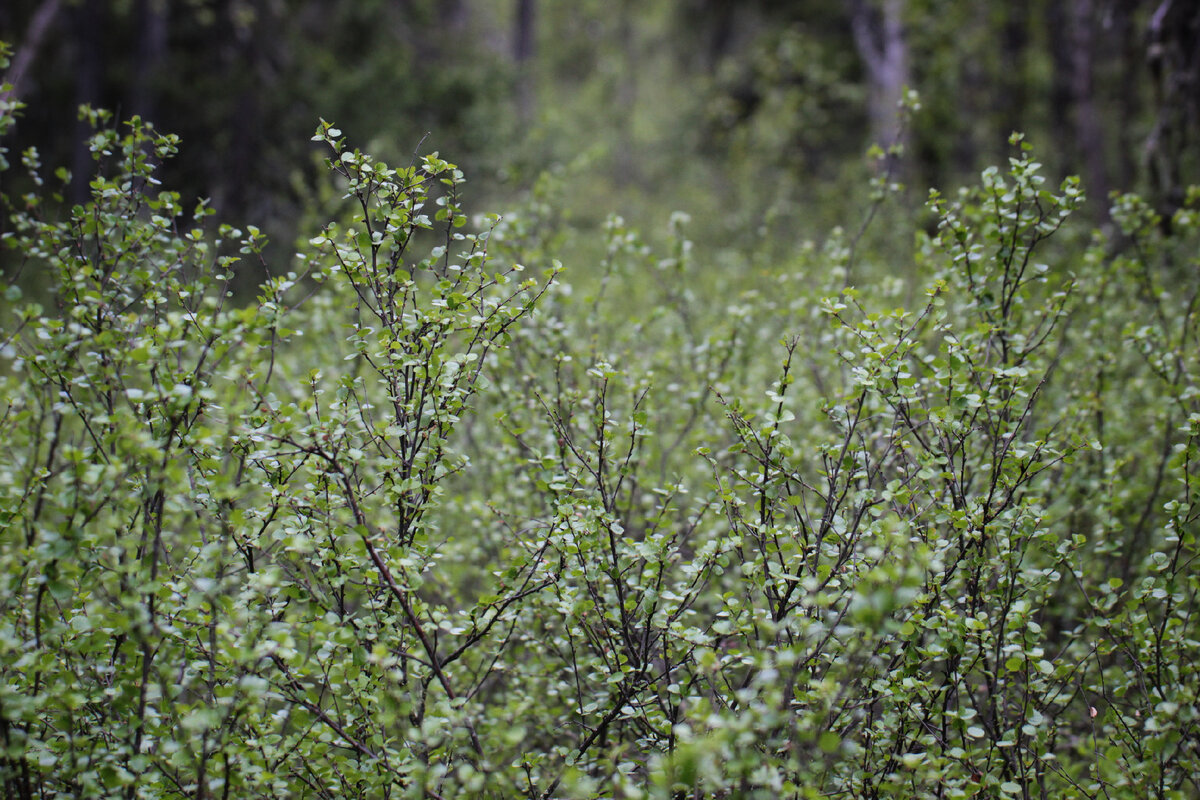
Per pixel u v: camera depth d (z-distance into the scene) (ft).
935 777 8.46
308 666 9.05
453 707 9.04
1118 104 44.50
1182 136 24.53
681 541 9.85
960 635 9.18
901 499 9.62
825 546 9.24
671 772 7.32
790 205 39.65
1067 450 10.28
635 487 13.56
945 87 46.44
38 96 50.16
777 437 9.75
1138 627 9.97
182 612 8.71
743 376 16.76
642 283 21.12
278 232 42.32
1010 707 10.59
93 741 9.25
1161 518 14.96
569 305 16.60
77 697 8.06
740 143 50.01
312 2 53.78
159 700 9.25
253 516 9.53
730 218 38.93
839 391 13.42
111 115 11.10
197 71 48.80
